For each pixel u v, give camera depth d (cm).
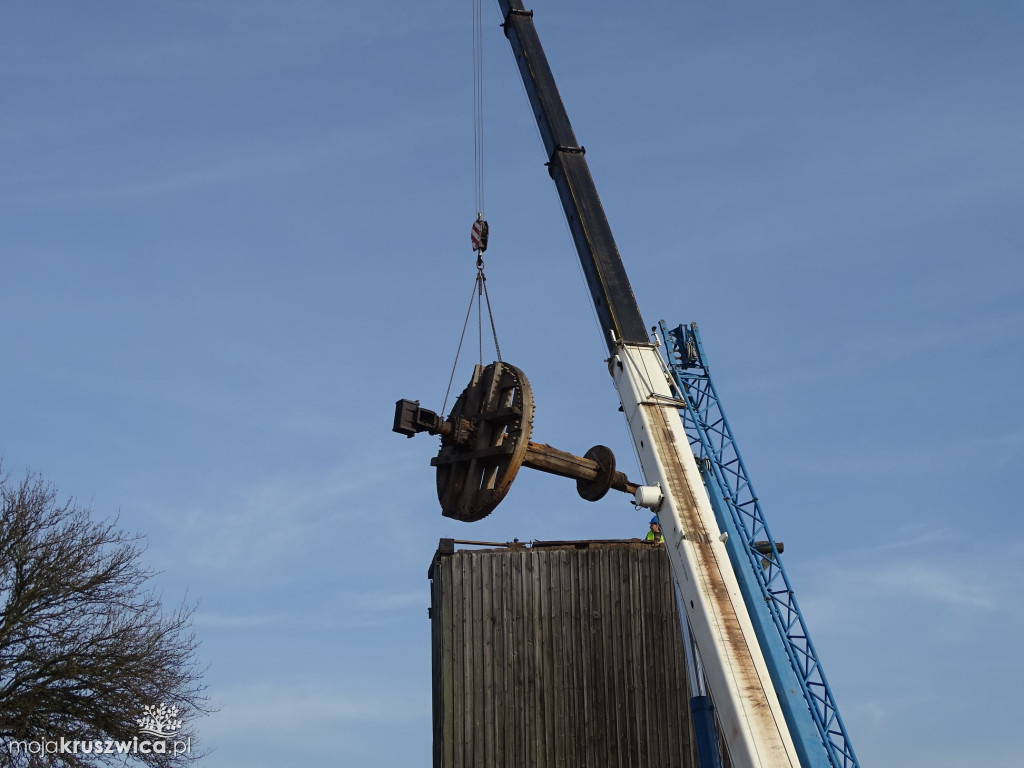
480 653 3005
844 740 3031
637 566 3109
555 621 3050
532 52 3538
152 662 2558
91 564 2617
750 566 3183
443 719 2944
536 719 2962
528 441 2603
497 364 2716
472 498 2634
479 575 3075
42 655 2466
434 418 2647
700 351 3578
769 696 2297
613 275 2989
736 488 3384
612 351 2877
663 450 2656
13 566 2542
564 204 3231
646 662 3028
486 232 3034
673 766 2948
